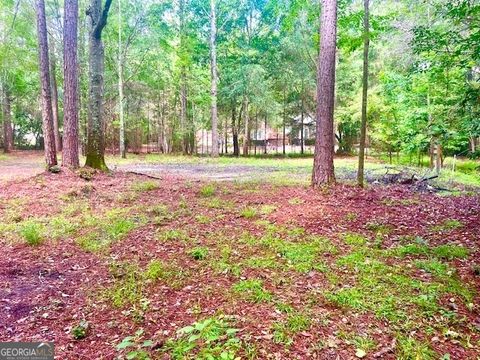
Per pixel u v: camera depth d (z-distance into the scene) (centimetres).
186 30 2530
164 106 3030
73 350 280
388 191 940
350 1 1090
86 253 493
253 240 524
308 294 356
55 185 936
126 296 365
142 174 1230
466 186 1091
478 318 318
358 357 260
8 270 434
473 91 873
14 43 2159
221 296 358
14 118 3325
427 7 1161
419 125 1367
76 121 1130
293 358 258
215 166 1814
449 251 474
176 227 601
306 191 875
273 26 2494
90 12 1135
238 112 2992
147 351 269
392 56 1570
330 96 873
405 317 314
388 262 443
